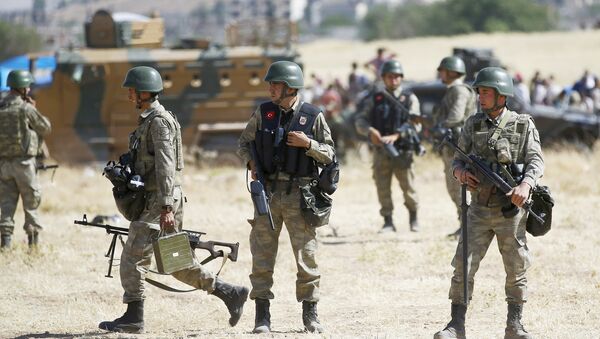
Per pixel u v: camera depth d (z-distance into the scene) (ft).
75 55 284.00
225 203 225.15
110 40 296.92
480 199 93.97
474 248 94.48
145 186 99.86
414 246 161.38
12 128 150.30
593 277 134.51
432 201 225.35
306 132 98.84
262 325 101.81
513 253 94.02
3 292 130.62
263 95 291.17
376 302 123.65
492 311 116.98
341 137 308.60
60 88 284.82
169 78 289.12
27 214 152.56
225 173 271.08
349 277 139.74
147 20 303.68
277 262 148.97
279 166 98.99
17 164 151.53
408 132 173.99
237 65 289.74
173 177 98.43
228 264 150.20
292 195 99.50
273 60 290.97
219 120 290.76
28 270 143.43
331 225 189.37
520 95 307.99
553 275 136.46
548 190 93.35
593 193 228.22
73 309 120.88
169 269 97.71
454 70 160.56
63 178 262.06
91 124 286.46
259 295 101.60
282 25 337.93
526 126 93.30
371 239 171.73
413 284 133.59
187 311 119.24
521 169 93.04
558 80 588.91
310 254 100.73
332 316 115.75
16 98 151.12
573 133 303.27
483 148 93.81
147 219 99.96
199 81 289.94
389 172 178.70
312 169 99.35
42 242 164.66
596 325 107.55
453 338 93.45
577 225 179.93
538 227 93.81
